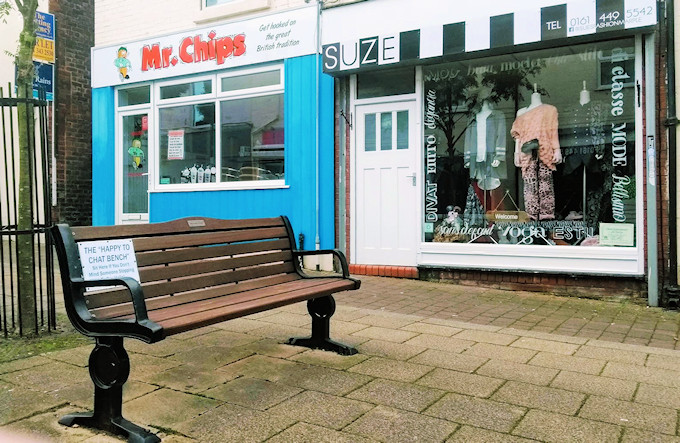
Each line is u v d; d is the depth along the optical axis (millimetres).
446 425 3223
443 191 8055
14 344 4715
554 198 7352
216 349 4711
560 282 7203
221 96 9789
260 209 9328
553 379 4012
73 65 12070
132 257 3604
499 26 7168
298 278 5027
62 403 3508
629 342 5078
